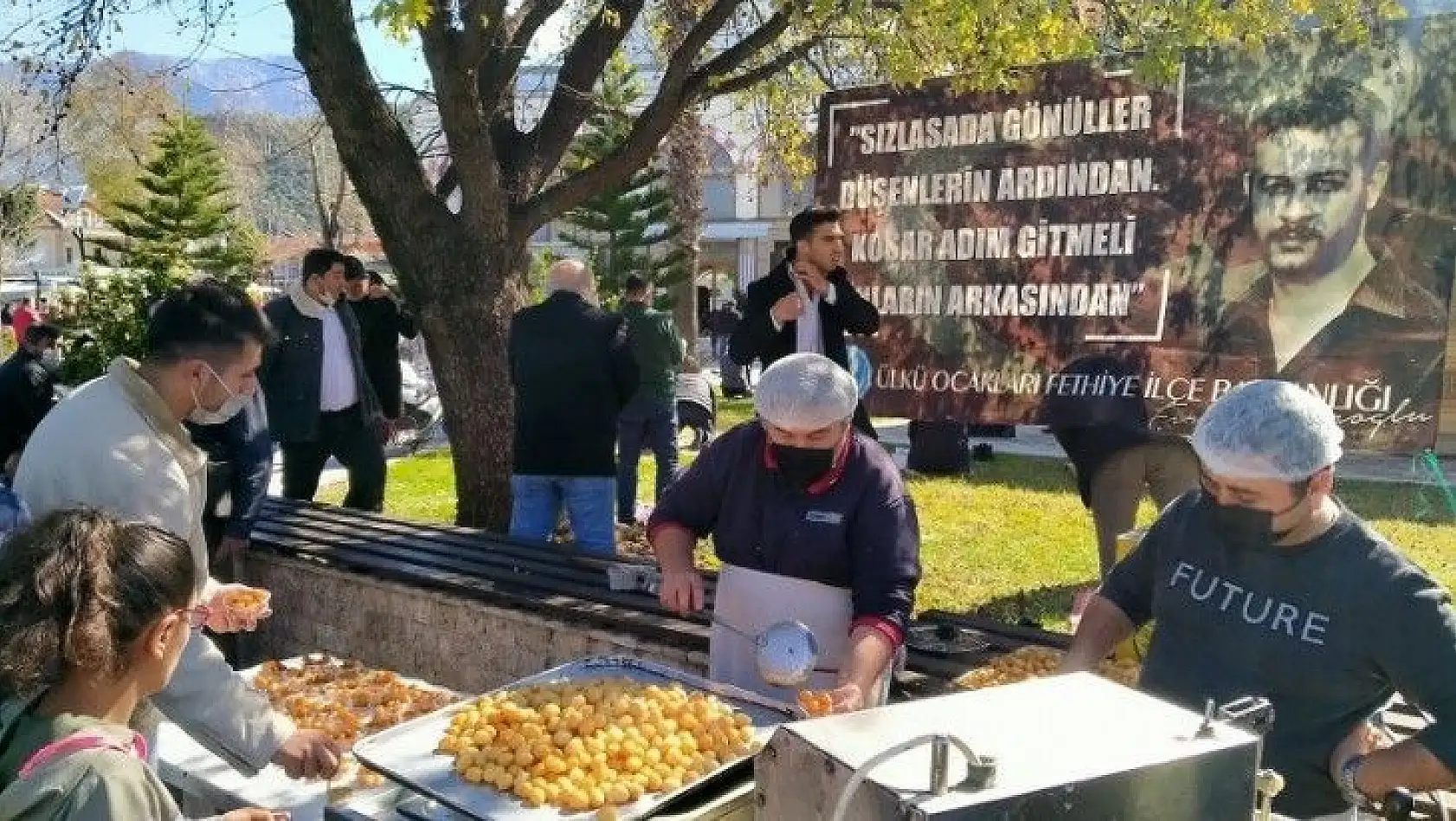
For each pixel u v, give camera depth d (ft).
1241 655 7.20
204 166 81.20
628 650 13.05
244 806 8.64
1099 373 15.43
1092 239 15.39
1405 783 6.60
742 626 9.43
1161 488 17.40
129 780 5.31
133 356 34.30
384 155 21.75
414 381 42.04
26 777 5.23
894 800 4.58
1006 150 16.02
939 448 35.78
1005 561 24.39
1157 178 14.83
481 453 22.81
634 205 60.64
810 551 9.19
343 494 32.65
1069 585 22.43
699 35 22.34
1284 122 13.84
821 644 9.25
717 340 83.71
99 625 5.38
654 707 7.69
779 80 32.48
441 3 20.27
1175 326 14.84
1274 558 7.14
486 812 6.67
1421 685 6.70
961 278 16.51
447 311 22.35
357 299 24.66
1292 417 6.80
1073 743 5.10
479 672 14.85
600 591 14.42
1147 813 4.89
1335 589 6.92
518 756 7.14
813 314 15.19
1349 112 13.41
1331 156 13.56
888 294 17.20
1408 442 13.34
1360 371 13.58
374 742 7.64
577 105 24.76
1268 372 14.17
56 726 5.42
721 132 67.56
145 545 5.72
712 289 112.37
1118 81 15.06
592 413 19.02
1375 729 7.91
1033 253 15.89
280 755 8.07
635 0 24.64
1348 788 6.85
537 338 18.95
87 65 22.22
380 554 16.83
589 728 7.36
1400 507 30.55
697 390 39.42
